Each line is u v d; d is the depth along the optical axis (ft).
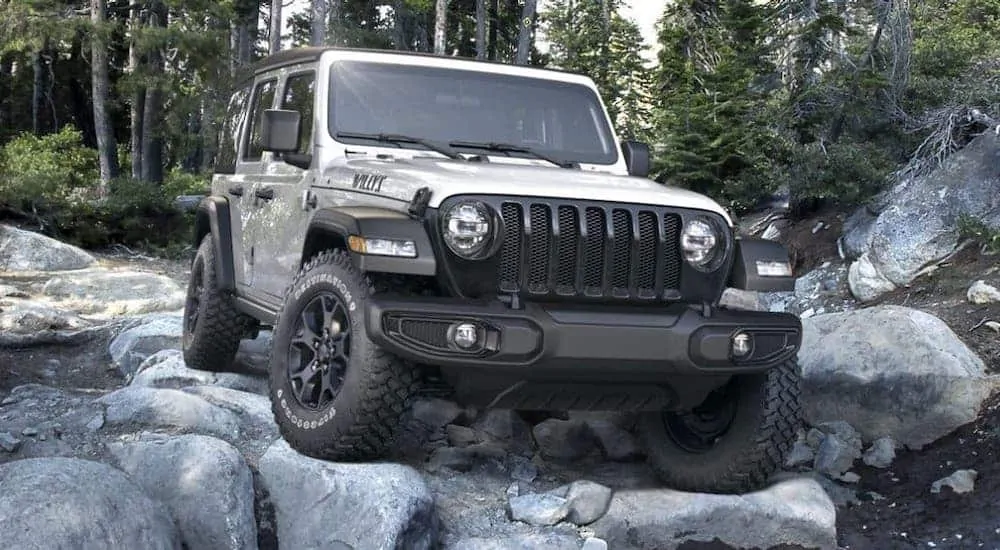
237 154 25.20
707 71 56.24
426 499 16.22
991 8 55.88
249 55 142.92
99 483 15.17
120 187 72.13
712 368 16.57
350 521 15.83
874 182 41.37
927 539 19.13
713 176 49.29
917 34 51.42
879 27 46.19
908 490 21.27
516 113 20.95
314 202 19.31
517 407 17.08
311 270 17.79
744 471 18.08
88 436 18.92
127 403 19.92
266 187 22.22
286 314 18.16
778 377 17.71
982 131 41.01
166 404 19.74
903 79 45.09
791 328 17.33
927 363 23.63
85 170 99.96
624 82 84.23
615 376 16.52
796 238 44.65
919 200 36.76
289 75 22.49
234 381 24.39
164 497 16.58
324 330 17.43
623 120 79.97
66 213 65.62
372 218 15.98
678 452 19.15
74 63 139.85
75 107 145.69
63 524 13.94
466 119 20.53
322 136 19.75
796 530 18.19
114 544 14.33
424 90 20.65
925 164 39.42
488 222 15.96
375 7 129.18
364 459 17.12
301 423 17.38
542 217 16.29
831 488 21.30
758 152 49.42
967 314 29.96
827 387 24.31
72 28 92.68
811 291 39.91
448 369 16.29
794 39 49.42
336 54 20.74
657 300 16.84
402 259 15.60
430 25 132.36
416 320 15.43
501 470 19.80
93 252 65.05
